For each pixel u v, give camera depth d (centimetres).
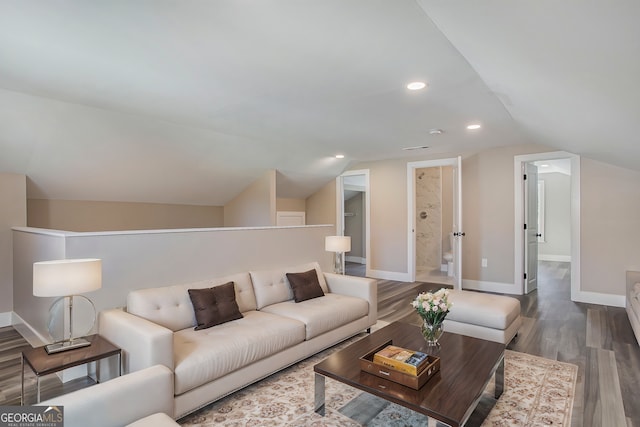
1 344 329
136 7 175
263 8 176
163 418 153
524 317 415
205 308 266
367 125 415
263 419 213
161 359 195
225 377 225
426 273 739
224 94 308
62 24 192
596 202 473
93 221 505
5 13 181
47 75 267
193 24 192
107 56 233
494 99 315
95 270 217
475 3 139
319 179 715
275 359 259
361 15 182
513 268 539
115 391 152
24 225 397
